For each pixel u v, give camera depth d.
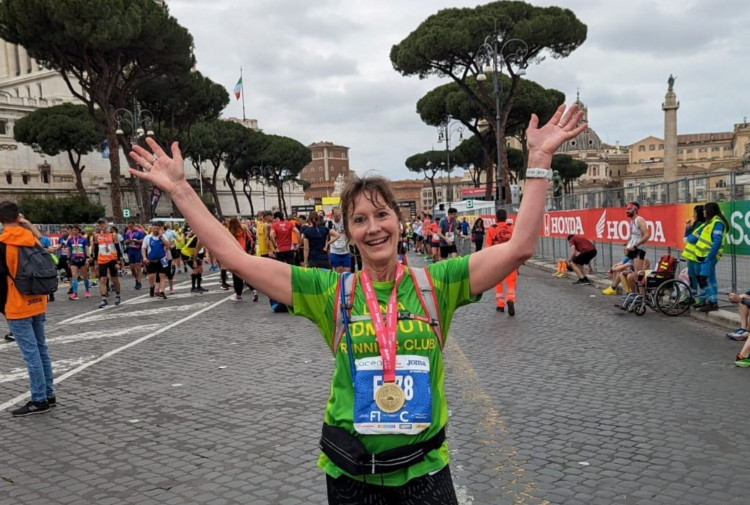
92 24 28.48
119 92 34.00
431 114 51.06
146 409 5.91
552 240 20.95
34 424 5.58
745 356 6.86
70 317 12.59
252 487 4.07
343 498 2.08
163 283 15.30
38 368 5.92
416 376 2.00
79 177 58.12
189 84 40.22
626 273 11.90
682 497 3.71
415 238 33.50
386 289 2.12
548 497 3.77
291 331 9.91
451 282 2.14
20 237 5.82
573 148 129.00
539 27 34.12
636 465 4.19
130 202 70.75
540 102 43.81
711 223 9.64
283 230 13.89
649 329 9.16
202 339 9.51
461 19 35.72
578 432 4.85
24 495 4.07
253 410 5.73
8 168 64.88
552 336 8.80
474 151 68.88
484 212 33.56
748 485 3.84
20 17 27.62
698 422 4.99
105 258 14.07
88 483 4.23
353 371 2.04
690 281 10.30
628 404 5.53
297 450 4.69
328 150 154.00
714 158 128.38
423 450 2.01
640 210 12.39
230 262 2.14
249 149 67.38
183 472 4.35
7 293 5.78
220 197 80.19
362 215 2.12
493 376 6.64
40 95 81.25
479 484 3.98
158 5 31.97
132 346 9.13
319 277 2.16
